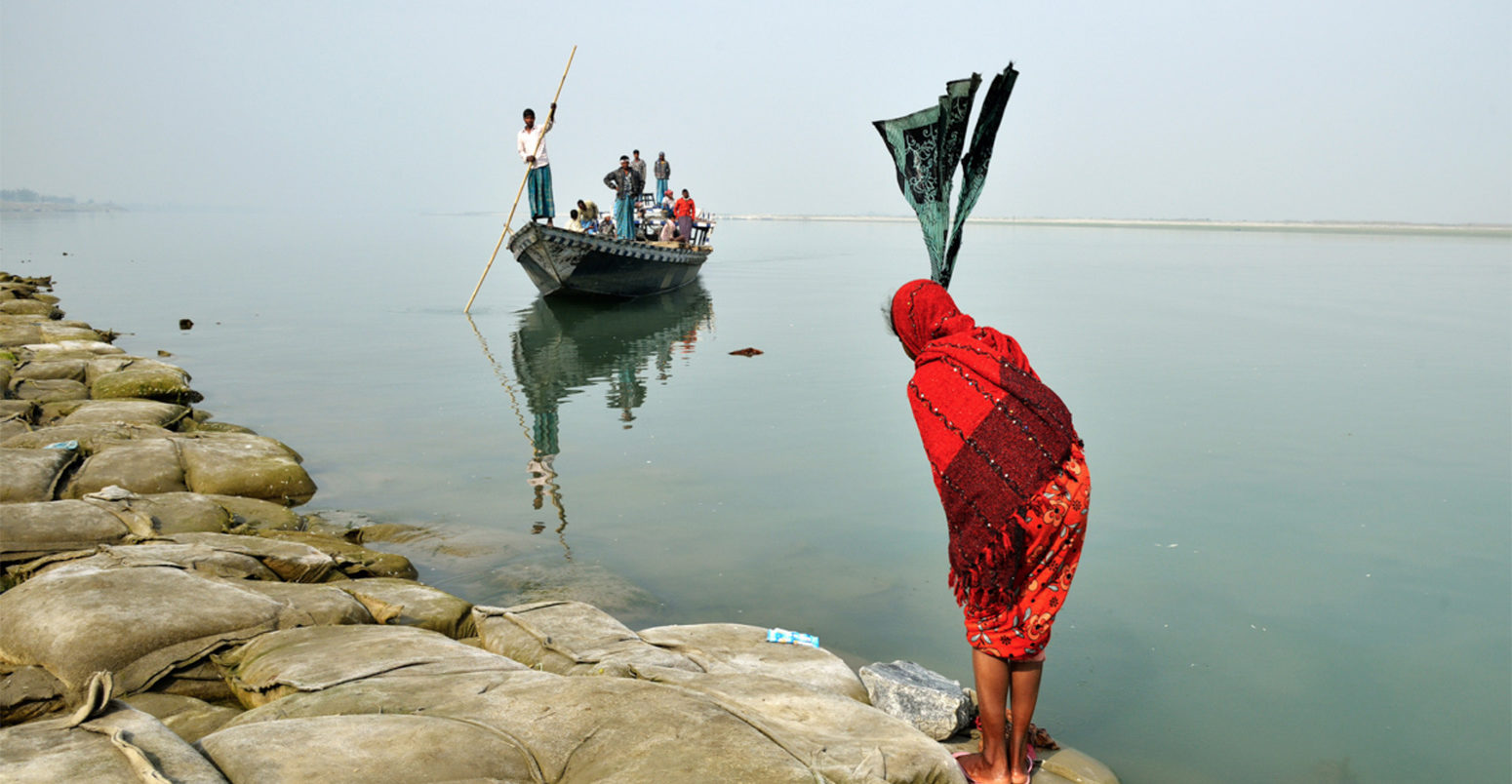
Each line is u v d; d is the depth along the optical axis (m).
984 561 3.00
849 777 2.63
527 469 7.83
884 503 6.88
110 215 189.88
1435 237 89.44
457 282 27.98
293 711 3.03
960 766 3.32
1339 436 8.41
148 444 6.95
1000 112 3.34
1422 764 3.60
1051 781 3.41
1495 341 14.20
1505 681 4.22
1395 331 15.49
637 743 2.68
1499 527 6.09
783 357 13.57
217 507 5.83
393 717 2.77
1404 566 5.49
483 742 2.66
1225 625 4.79
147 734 2.50
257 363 13.20
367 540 6.15
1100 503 6.61
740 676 3.59
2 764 2.35
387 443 8.73
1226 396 10.18
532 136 18.83
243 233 77.69
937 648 4.61
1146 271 31.84
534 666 3.82
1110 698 4.12
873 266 35.62
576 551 5.93
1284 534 6.00
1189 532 6.04
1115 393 10.37
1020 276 29.39
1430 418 9.09
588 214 22.56
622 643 3.94
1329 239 79.12
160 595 3.93
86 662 3.54
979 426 2.99
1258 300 20.91
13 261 35.41
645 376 12.12
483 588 5.34
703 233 27.53
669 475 7.64
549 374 12.30
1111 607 5.01
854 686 3.83
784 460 8.06
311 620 4.05
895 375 12.00
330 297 22.77
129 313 19.11
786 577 5.50
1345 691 4.15
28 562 4.81
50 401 8.97
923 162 3.43
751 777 2.53
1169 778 3.53
